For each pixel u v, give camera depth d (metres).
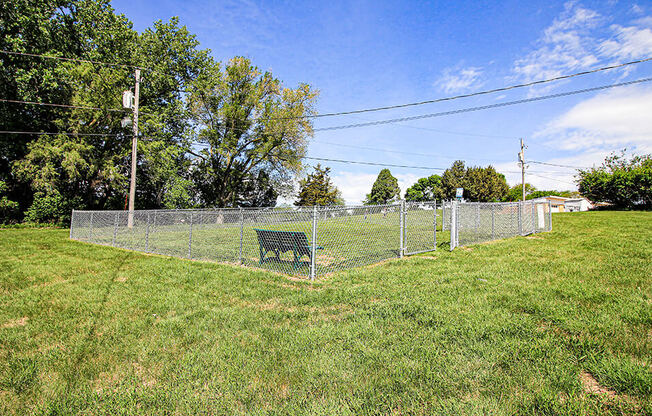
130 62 23.48
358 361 2.69
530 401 2.08
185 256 8.84
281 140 29.86
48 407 2.18
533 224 13.38
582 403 2.03
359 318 3.69
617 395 2.14
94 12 22.05
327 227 7.92
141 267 7.20
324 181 52.72
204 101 27.86
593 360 2.57
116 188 21.83
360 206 7.64
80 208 21.62
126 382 2.49
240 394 2.28
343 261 7.40
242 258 7.89
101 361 2.85
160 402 2.21
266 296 4.76
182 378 2.52
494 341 2.96
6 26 18.77
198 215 9.95
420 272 6.12
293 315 3.90
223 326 3.59
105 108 20.55
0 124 19.81
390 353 2.80
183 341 3.21
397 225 8.46
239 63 28.41
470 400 2.11
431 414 2.00
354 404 2.10
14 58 19.17
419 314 3.72
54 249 10.30
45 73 18.81
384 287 5.08
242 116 29.12
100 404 2.22
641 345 2.77
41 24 18.95
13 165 19.47
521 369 2.47
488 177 46.09
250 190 36.31
